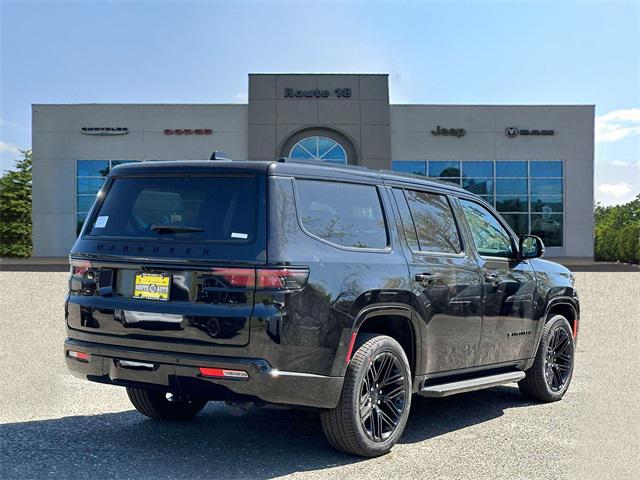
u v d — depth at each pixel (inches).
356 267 195.2
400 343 217.2
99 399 263.9
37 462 189.0
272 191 184.1
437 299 221.6
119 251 192.2
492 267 253.4
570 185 1350.9
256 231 179.6
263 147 1286.9
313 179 196.7
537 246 267.1
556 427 237.6
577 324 303.7
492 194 1343.5
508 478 183.2
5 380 292.0
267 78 1294.3
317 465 190.9
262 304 174.6
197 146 1322.6
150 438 214.5
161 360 180.1
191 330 177.5
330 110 1290.6
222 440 213.8
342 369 187.9
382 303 200.1
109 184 208.1
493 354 251.3
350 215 203.3
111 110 1323.8
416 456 201.6
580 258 1352.1
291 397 177.9
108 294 192.1
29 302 604.4
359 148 1289.4
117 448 203.3
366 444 195.5
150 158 1325.0
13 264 1157.1
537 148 1343.5
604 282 861.8
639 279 904.3
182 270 181.8
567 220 1350.9
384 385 203.3
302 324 178.4
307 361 179.8
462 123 1333.7
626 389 300.0
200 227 185.8
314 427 231.1
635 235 1290.6
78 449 201.6
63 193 1331.2
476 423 243.4
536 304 273.3
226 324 174.4
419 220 228.4
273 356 173.9
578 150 1348.4
